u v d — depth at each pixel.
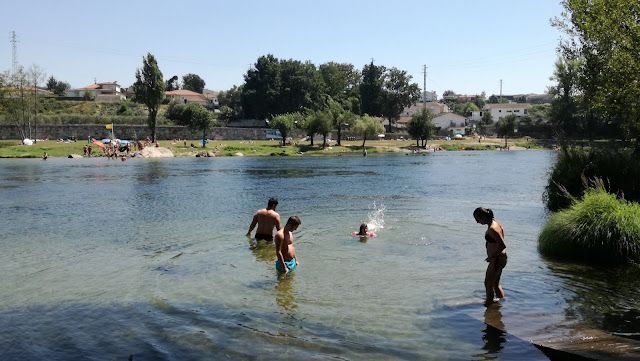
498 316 8.53
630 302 9.18
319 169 50.44
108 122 110.75
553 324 8.12
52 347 7.40
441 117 156.75
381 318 8.48
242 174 44.03
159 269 11.94
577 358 6.80
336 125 96.00
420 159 69.62
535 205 23.23
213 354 7.09
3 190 31.14
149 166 54.91
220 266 12.12
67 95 170.75
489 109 166.25
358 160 67.44
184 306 9.20
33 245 14.93
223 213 21.30
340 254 13.23
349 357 6.95
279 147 87.69
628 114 20.56
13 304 9.45
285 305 9.19
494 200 25.20
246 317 8.59
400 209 21.91
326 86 143.62
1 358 7.00
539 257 12.81
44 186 33.75
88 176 41.97
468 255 13.05
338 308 9.00
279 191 30.09
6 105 83.75
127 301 9.55
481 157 74.75
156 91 89.56
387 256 12.98
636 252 11.85
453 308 8.95
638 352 6.93
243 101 134.62
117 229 17.53
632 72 17.92
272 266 12.05
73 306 9.29
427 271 11.48
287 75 131.62
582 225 12.71
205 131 87.44
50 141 88.06
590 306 8.98
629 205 13.56
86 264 12.53
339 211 21.36
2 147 76.38
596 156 21.98
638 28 17.55
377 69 141.38
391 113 143.88
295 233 16.22
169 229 17.42
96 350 7.27
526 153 87.19
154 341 7.58
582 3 20.81
